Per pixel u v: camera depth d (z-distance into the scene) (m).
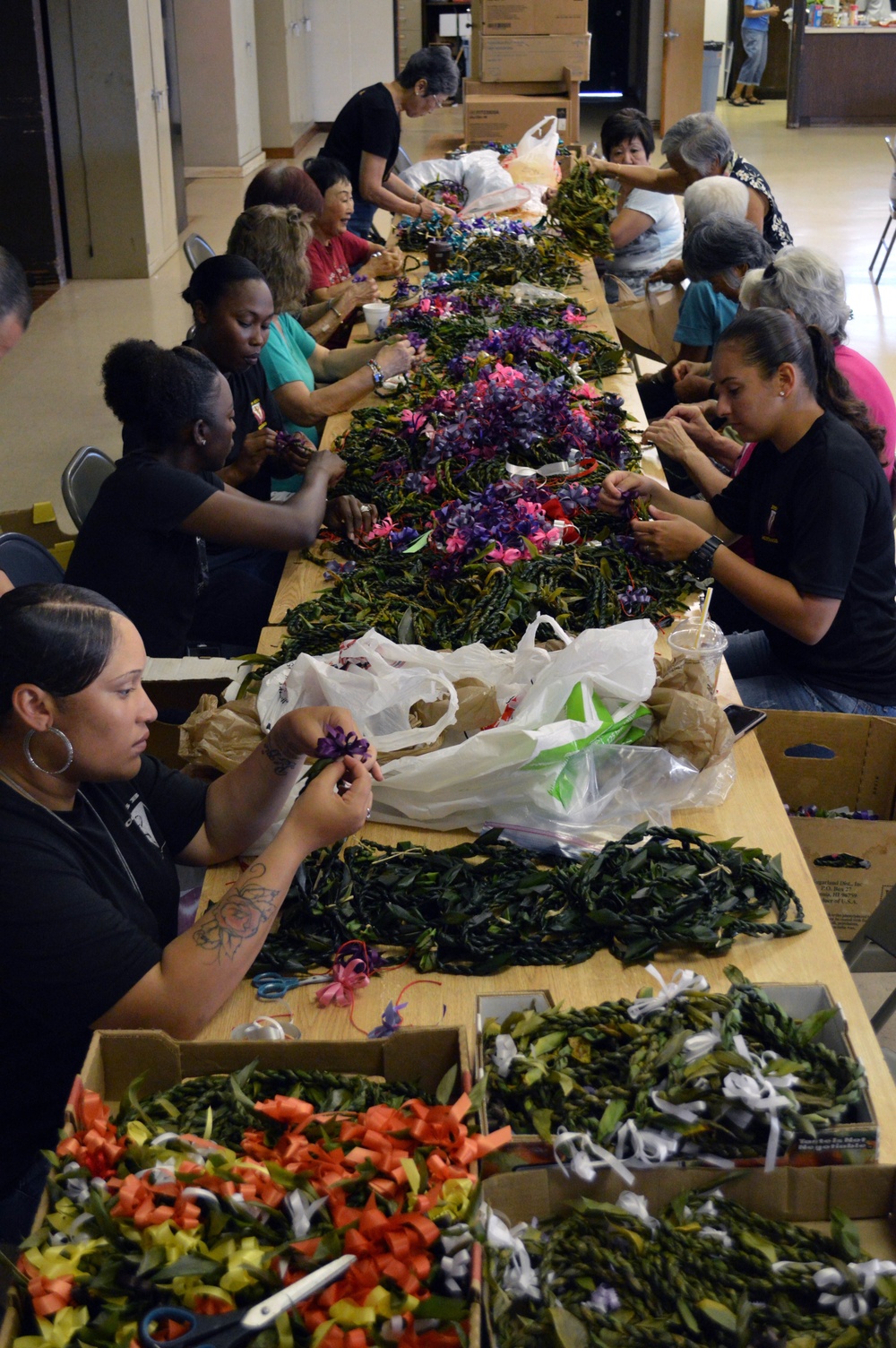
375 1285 1.03
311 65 13.17
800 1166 1.19
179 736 2.04
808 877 1.71
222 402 2.51
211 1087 1.27
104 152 8.16
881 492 2.46
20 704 1.43
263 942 1.50
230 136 11.31
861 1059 1.40
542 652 1.90
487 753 1.74
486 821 1.78
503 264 4.59
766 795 1.89
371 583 2.46
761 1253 1.13
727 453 3.23
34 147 7.96
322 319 4.25
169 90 9.01
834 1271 1.11
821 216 9.80
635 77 16.23
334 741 1.61
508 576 2.31
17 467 5.43
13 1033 1.50
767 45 15.81
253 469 3.04
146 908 1.62
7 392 6.34
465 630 2.20
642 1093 1.22
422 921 1.58
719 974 1.53
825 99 13.82
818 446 2.41
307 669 1.91
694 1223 1.17
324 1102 1.24
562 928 1.58
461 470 2.83
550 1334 1.07
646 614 2.31
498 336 3.51
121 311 7.77
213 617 3.04
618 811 1.78
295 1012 1.50
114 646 1.45
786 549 2.53
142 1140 1.17
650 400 4.36
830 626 2.53
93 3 7.77
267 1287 1.05
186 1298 1.04
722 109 15.32
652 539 2.43
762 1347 1.09
